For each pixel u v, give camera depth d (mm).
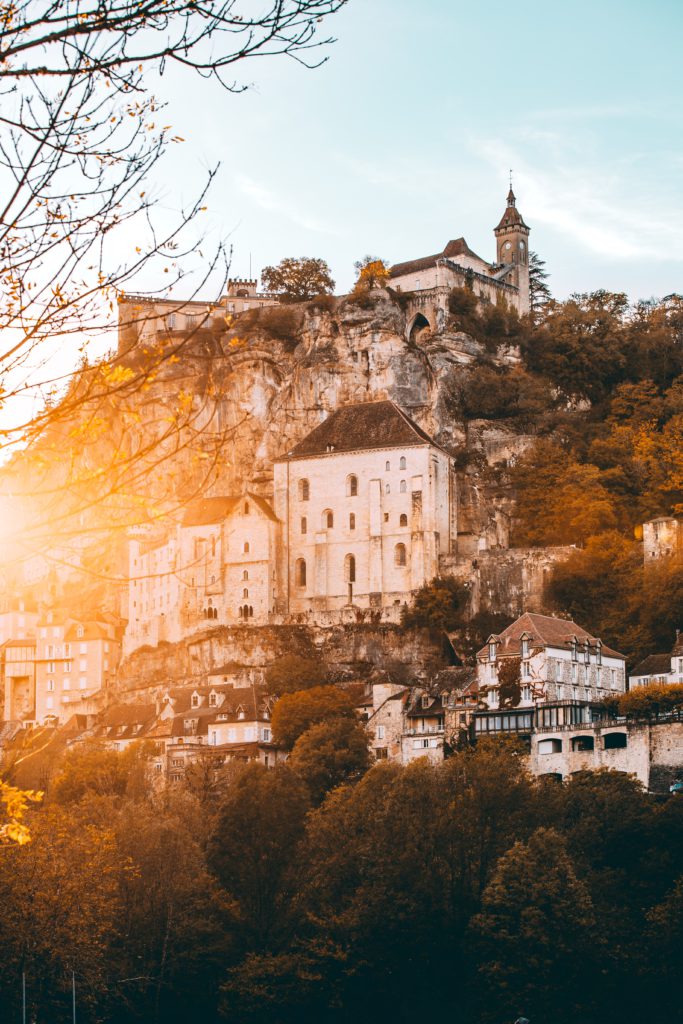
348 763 194500
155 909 133875
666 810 145000
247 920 143375
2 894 104062
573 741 176875
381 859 139000
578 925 127062
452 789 148625
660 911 128625
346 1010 132125
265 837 146750
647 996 125062
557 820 149500
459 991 131875
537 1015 122625
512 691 194250
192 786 193750
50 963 105188
